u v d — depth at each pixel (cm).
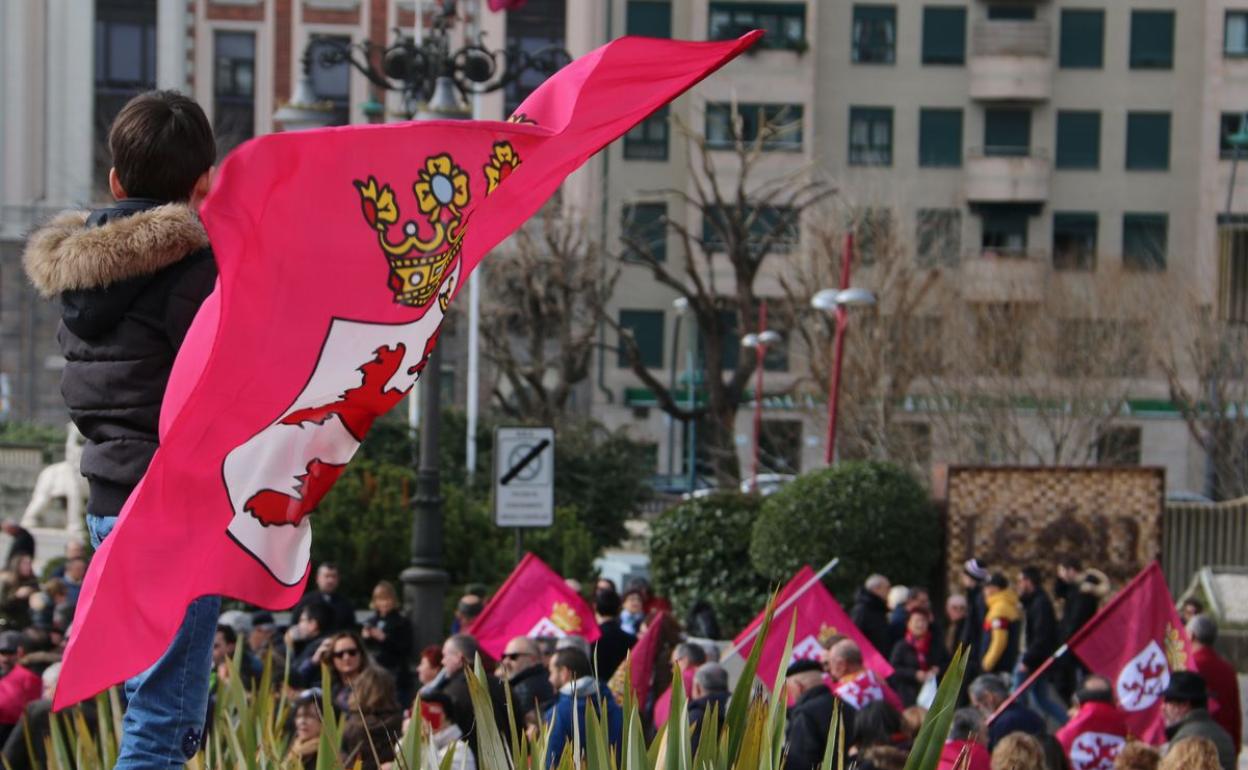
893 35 16562
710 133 16038
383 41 16138
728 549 6612
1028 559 6612
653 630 3353
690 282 16075
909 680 4159
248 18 16100
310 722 2181
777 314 14050
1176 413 15275
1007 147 16650
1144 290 12544
